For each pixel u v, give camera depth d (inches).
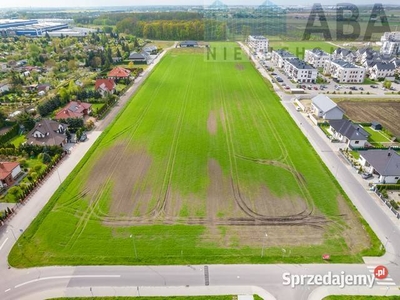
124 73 4931.1
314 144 2881.4
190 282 1524.4
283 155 2667.3
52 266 1604.3
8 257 1657.2
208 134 3038.9
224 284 1515.7
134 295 1464.1
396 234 1803.6
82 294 1466.5
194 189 2220.7
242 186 2253.9
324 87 4687.5
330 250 1697.8
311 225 1881.2
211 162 2559.1
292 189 2218.3
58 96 3907.5
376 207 2032.5
